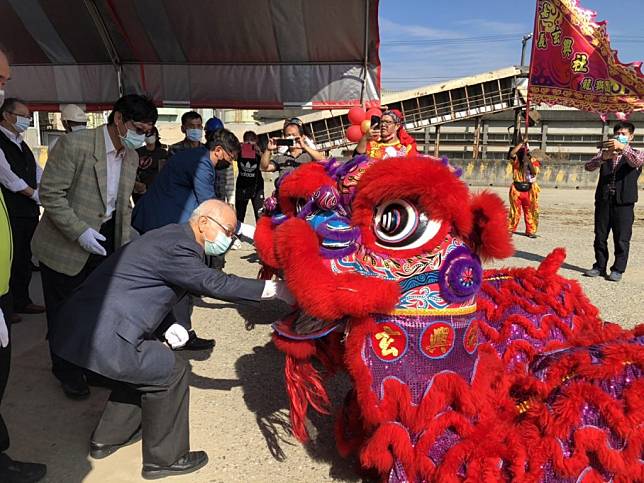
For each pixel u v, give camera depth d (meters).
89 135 3.46
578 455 2.11
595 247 7.04
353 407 2.72
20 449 3.02
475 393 2.29
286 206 2.84
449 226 2.31
